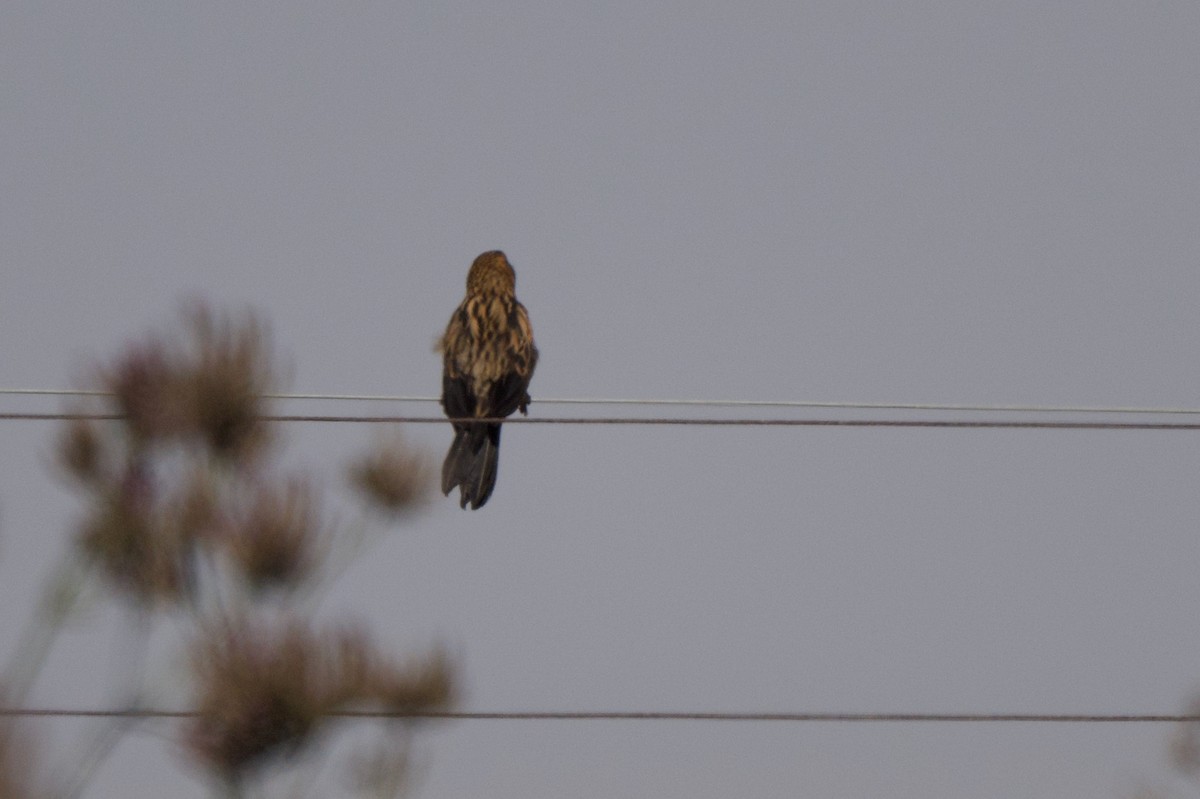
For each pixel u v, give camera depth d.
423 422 12.55
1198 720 12.98
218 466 10.77
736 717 13.02
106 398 10.73
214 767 10.21
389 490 11.77
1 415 10.98
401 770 10.90
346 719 10.80
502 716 12.20
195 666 10.26
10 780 9.03
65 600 10.30
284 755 10.37
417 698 10.98
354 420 12.03
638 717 12.54
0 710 9.70
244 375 10.68
